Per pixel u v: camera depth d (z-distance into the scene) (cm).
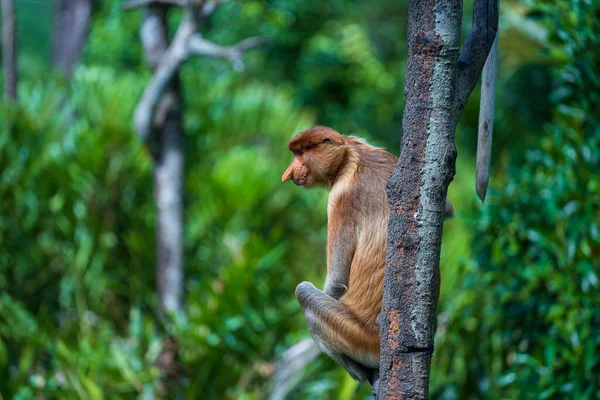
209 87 1623
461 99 472
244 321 1101
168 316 1094
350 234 575
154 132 1161
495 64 502
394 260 471
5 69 1401
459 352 1000
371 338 571
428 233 463
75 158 1287
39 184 1260
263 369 1095
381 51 2484
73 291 1238
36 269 1255
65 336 1114
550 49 891
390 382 477
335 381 1045
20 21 3167
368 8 2408
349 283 581
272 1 2025
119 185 1323
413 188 463
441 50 453
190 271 1361
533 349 912
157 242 1191
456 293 1079
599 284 816
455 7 452
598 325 815
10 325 1112
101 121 1352
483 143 503
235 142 1569
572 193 845
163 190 1175
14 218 1248
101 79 1424
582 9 846
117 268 1294
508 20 1228
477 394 999
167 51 1166
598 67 840
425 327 470
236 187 1427
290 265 1410
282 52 2262
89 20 1872
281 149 1577
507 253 917
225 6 1886
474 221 963
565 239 857
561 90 922
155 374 1049
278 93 1759
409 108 464
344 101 2348
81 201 1273
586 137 870
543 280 891
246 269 1159
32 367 1109
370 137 2264
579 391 807
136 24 2003
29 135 1298
